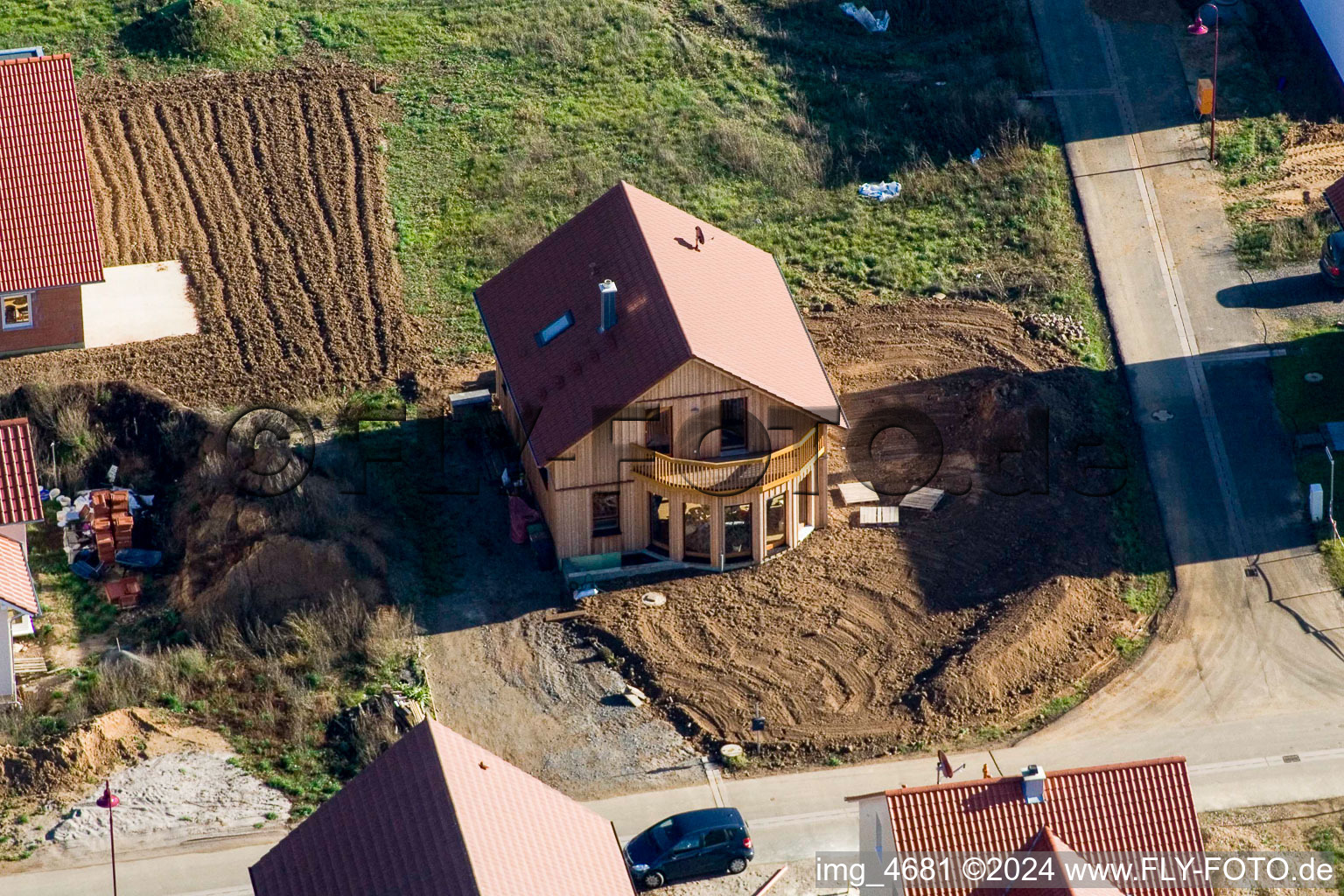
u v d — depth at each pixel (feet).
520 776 122.11
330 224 202.80
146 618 159.74
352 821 118.52
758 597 159.43
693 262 165.37
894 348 188.44
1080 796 122.11
